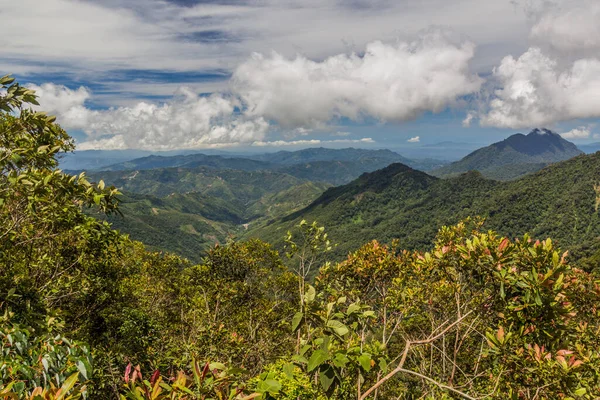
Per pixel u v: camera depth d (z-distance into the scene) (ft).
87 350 10.04
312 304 8.74
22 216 16.14
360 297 28.09
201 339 31.01
